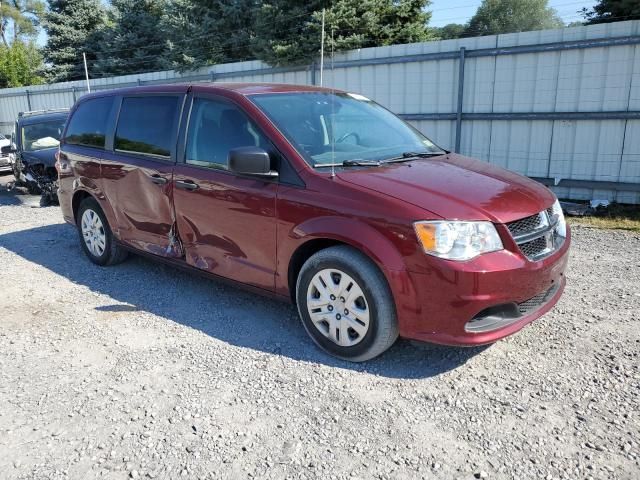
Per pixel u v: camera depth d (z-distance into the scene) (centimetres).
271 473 249
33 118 1081
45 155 949
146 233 475
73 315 434
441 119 957
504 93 880
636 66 758
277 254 365
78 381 332
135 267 552
